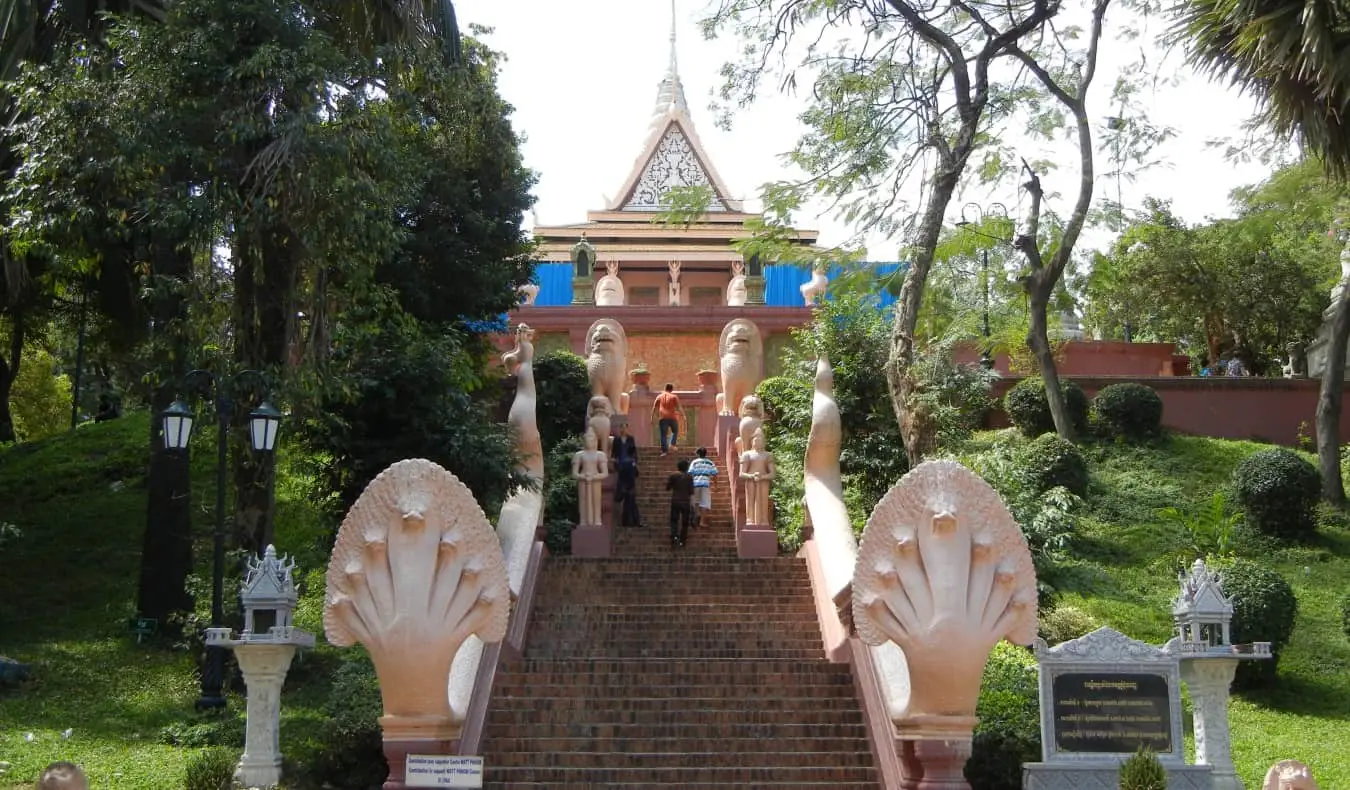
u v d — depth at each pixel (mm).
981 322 25891
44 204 13141
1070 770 9297
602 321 20828
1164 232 29828
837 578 13297
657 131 35406
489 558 9578
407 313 17531
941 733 9359
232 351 13594
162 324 14445
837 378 18922
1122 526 18531
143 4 15461
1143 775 8867
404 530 9414
